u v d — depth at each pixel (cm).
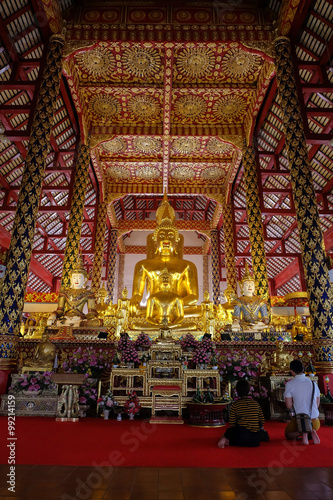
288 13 865
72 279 889
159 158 1507
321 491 218
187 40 930
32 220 723
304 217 738
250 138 1236
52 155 1334
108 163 1556
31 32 936
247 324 843
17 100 1077
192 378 684
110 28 940
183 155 1520
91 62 1076
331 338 659
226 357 706
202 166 1580
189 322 903
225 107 1248
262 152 1319
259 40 927
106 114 1268
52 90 840
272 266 2092
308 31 924
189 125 1311
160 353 677
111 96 1192
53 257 2006
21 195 732
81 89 1159
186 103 1230
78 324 814
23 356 716
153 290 1035
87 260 2166
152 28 944
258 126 1262
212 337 810
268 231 1925
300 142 789
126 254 2345
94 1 1005
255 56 1051
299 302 1077
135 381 680
